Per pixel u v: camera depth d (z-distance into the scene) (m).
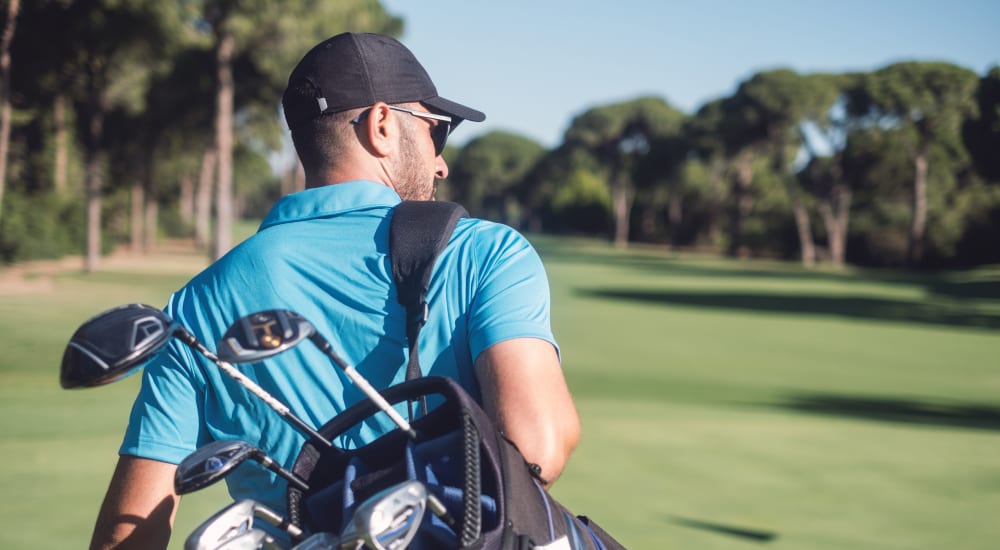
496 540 0.92
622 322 18.75
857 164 55.66
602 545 1.16
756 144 67.94
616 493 4.92
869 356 14.43
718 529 4.30
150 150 44.00
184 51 31.69
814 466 5.76
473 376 1.15
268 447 1.17
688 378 10.99
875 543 4.12
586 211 107.50
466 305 1.14
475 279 1.14
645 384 10.24
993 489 5.23
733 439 6.59
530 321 1.11
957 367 13.27
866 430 7.32
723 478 5.30
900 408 9.23
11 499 4.36
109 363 0.91
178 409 1.19
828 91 58.31
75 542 3.75
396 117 1.27
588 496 4.84
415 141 1.30
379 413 1.13
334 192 1.22
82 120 37.59
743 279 39.31
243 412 1.17
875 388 10.83
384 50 1.28
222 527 0.94
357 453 1.08
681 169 80.00
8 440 5.78
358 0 31.11
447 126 1.36
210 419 1.20
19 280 23.55
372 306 1.15
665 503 4.74
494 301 1.12
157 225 59.84
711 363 12.70
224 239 33.03
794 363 13.11
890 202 57.69
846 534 4.27
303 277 1.17
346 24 31.06
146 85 35.31
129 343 0.92
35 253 32.03
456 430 1.01
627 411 7.95
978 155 38.94
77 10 24.61
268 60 32.12
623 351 13.71
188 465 0.98
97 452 5.49
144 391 1.21
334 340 1.15
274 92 35.97
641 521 4.41
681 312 21.77
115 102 35.44
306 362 1.14
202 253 46.50
